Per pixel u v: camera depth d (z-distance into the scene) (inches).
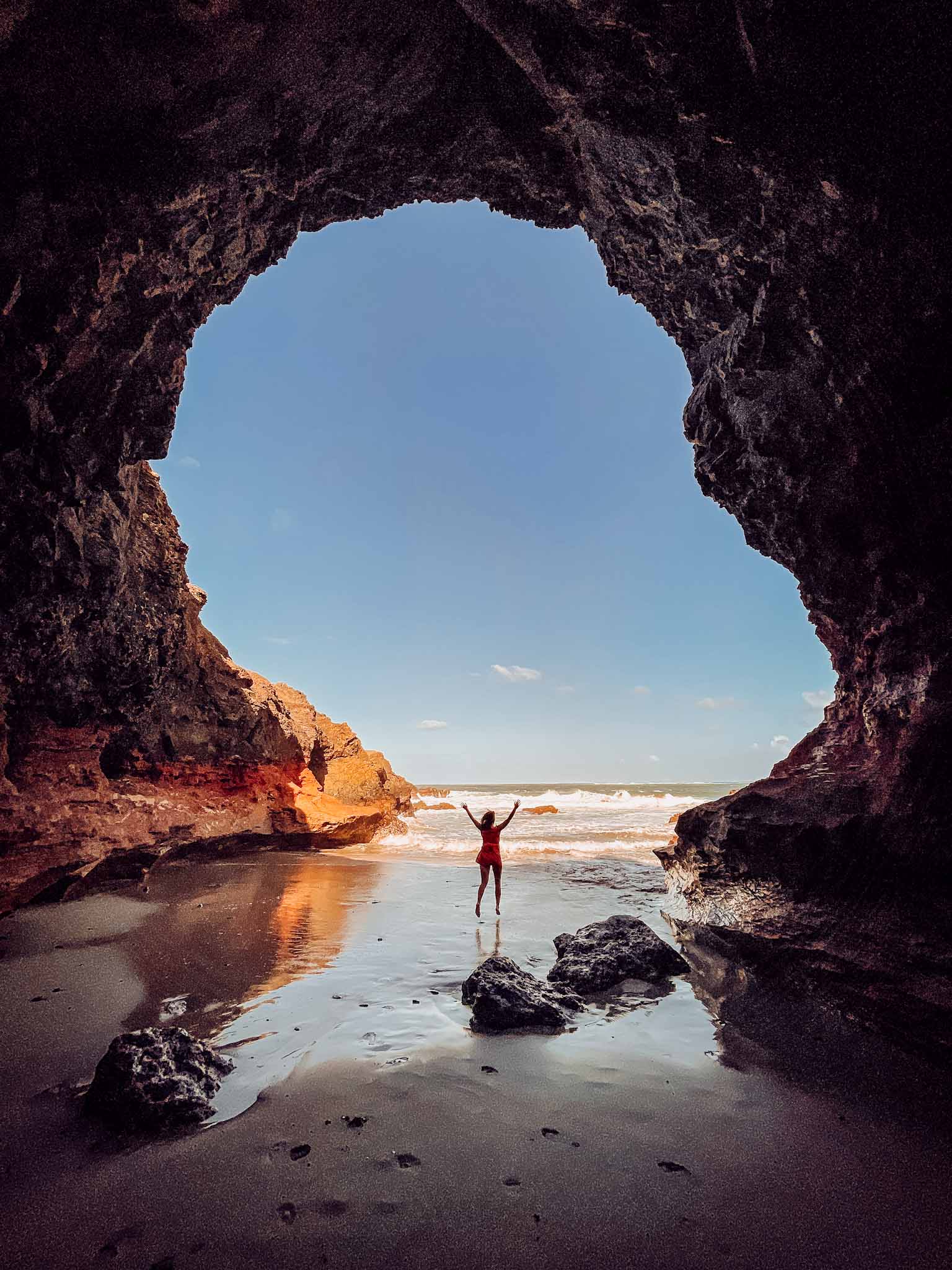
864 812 234.1
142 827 433.4
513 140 263.0
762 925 255.9
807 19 159.6
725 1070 165.9
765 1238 104.2
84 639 361.4
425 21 217.6
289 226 285.6
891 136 170.7
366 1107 143.3
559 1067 166.6
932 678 225.1
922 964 184.2
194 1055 154.1
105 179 211.5
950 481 204.7
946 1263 99.5
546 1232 104.7
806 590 313.4
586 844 716.0
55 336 226.2
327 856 599.2
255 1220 106.8
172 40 187.6
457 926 323.6
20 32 169.6
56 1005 201.8
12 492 249.4
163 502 477.4
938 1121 141.6
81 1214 108.0
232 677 644.7
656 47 186.1
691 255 261.1
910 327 196.1
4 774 338.3
